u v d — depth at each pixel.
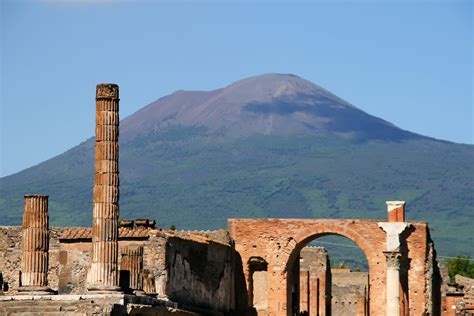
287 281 137.38
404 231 135.00
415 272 136.00
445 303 150.00
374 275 135.75
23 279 109.06
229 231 137.75
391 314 133.38
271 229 137.62
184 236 126.19
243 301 136.88
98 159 106.56
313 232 136.88
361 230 136.25
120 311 102.56
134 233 119.06
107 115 106.69
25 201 109.56
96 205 106.25
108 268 105.81
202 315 124.19
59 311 101.69
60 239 119.88
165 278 118.50
